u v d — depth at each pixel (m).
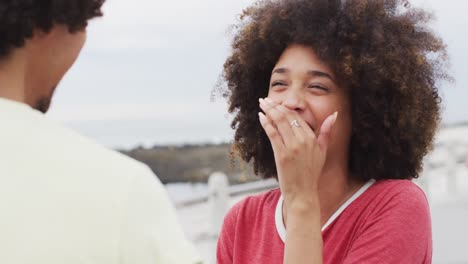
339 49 2.05
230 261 2.26
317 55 2.06
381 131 2.12
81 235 1.26
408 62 2.08
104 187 1.31
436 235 11.32
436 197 15.70
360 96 2.09
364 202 2.06
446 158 16.31
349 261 1.97
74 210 1.28
